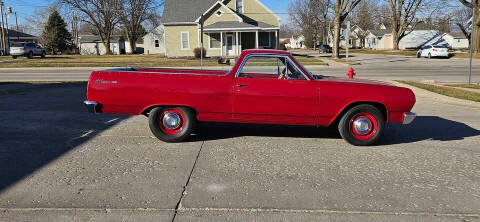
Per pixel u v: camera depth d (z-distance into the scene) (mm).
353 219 3527
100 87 5930
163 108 6070
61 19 65688
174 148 5855
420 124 8031
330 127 7418
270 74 6223
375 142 6141
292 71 6082
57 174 4645
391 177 4656
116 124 7633
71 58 41562
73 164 5035
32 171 4746
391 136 6914
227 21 37844
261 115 6023
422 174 4777
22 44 41719
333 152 5742
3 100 10945
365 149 5949
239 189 4215
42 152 5578
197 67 26000
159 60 33594
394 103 5965
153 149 5793
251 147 5957
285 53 6051
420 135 7000
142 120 8070
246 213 3629
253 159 5320
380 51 57219
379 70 24094
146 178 4523
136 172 4734
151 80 5914
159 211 3650
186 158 5340
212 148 5871
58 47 65312
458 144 6320
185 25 38531
